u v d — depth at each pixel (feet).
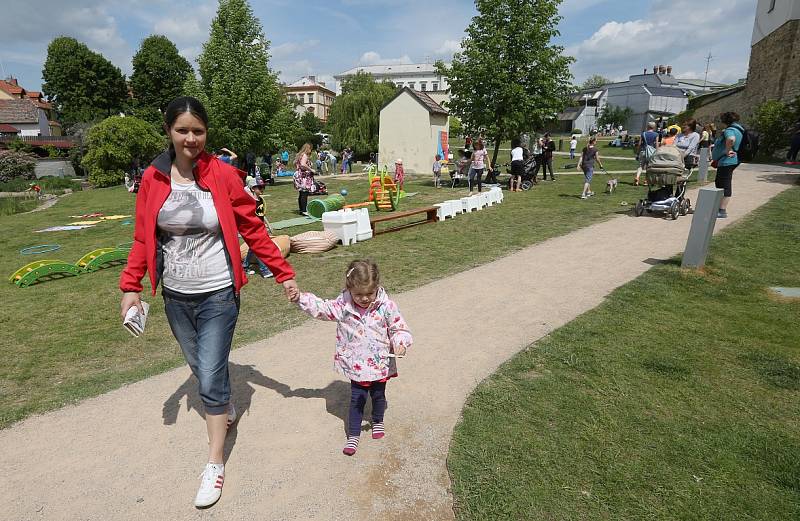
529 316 16.98
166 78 179.11
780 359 13.57
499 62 58.23
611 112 245.24
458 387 12.26
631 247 26.09
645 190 48.73
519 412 11.10
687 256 21.75
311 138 195.93
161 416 11.28
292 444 10.16
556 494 8.57
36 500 8.64
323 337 15.78
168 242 8.73
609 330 15.55
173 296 8.91
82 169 142.00
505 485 8.79
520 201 45.34
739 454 9.70
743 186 44.27
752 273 21.03
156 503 8.53
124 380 13.19
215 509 8.38
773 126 71.46
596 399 11.64
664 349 14.24
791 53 75.61
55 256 33.22
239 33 83.35
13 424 11.06
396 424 10.77
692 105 125.29
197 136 8.27
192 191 8.63
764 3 86.89
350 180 83.35
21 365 14.57
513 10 58.34
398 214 34.35
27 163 127.13
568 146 164.66
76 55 183.83
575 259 24.26
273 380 12.90
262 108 84.94
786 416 11.03
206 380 8.71
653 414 11.05
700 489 8.73
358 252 28.19
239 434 10.53
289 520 8.11
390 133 88.43
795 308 17.34
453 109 63.93
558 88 60.70
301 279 23.12
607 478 8.98
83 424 11.01
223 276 8.92
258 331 16.47
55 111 224.53
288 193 66.90
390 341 10.16
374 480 9.05
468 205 40.45
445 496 8.63
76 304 21.08
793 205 34.73
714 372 12.93
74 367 14.38
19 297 22.48
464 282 21.24
